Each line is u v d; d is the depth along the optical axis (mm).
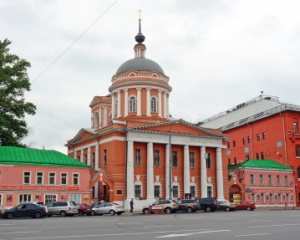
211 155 56844
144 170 50969
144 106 55656
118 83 57062
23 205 31938
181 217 28422
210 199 44594
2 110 46844
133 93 56250
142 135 50688
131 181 48656
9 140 47000
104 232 16547
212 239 14070
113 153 49125
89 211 37969
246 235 15305
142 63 57812
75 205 37219
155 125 51531
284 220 23594
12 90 47062
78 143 58781
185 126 54438
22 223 22812
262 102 73500
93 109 69188
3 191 41094
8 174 41781
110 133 50562
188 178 52781
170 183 44719
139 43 61000
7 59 47969
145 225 20328
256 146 67812
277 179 59344
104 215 37812
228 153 75250
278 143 62938
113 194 47719
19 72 47938
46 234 15797
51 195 43844
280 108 64500
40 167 43875
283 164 61250
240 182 56969
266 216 28406
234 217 27469
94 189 51031
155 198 49906
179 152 54125
